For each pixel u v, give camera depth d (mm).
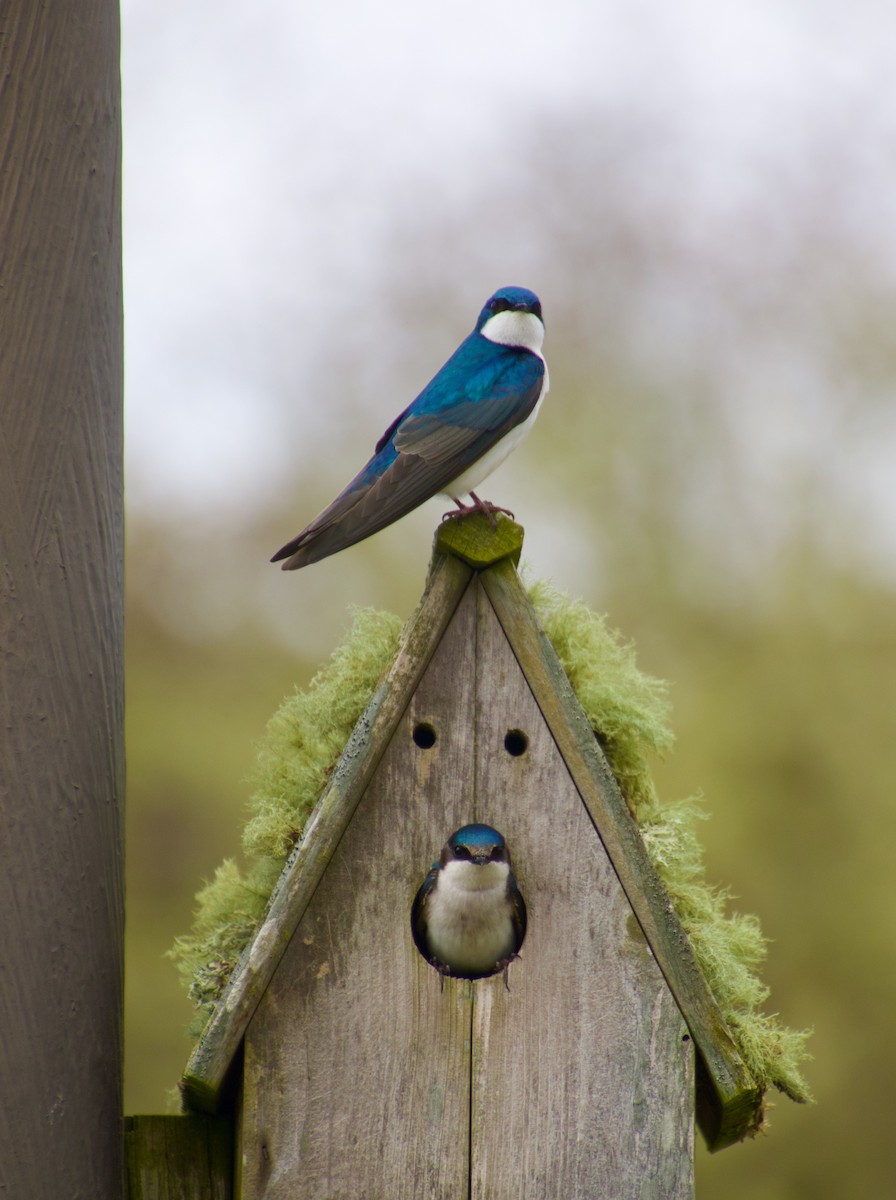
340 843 6980
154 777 21438
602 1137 6863
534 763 7113
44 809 6562
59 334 6828
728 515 23531
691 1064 6902
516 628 7117
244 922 7707
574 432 23844
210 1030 6711
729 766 21906
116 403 7145
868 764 21828
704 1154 20391
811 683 22250
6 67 6848
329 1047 6820
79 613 6766
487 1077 6910
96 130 7094
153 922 20781
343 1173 6742
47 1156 6410
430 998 6941
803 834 21609
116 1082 6789
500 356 8758
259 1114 6711
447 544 7090
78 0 7066
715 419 24078
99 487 6922
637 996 6965
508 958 7129
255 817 7758
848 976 21062
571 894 7043
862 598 22984
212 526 23203
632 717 7656
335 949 6895
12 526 6617
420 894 6988
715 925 7812
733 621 22844
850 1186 20156
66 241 6902
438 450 8086
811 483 23609
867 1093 20484
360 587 22531
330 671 8047
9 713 6523
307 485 23312
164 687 22016
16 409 6688
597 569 23078
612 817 7051
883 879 21359
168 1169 6992
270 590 22766
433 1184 6797
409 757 7062
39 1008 6465
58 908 6555
